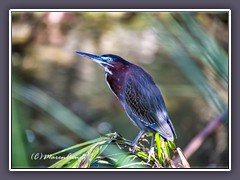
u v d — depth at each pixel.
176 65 13.04
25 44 14.95
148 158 6.38
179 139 11.52
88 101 13.55
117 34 14.84
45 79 14.40
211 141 9.30
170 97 12.36
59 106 8.28
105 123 12.80
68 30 15.29
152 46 14.07
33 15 14.94
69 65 14.98
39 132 10.48
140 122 7.95
